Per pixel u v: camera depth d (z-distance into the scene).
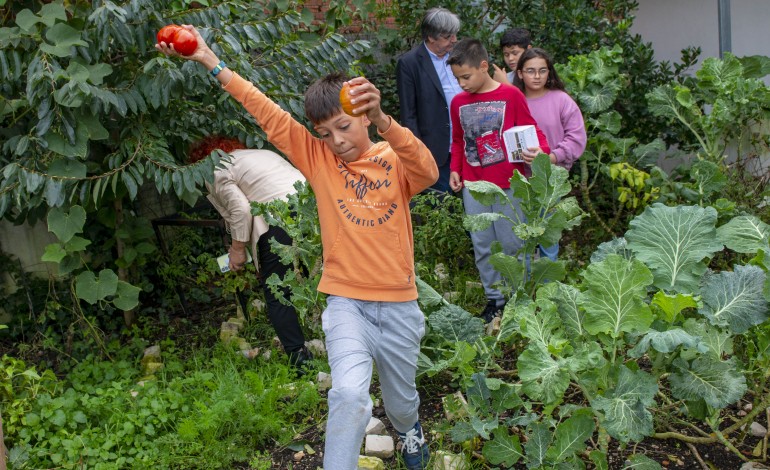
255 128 5.10
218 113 4.75
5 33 4.18
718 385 3.31
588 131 6.68
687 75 7.34
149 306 5.88
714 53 8.02
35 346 5.14
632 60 7.42
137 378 4.81
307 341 4.93
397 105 7.42
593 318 3.38
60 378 4.89
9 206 4.48
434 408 4.20
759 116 6.28
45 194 4.23
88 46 4.28
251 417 3.92
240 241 4.61
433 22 6.20
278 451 3.90
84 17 4.39
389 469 3.70
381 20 7.44
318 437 3.99
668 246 3.70
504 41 6.24
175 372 4.79
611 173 6.19
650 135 7.53
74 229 4.42
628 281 3.32
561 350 3.31
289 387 4.38
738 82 6.20
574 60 6.71
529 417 3.45
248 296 5.79
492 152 5.03
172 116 4.77
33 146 4.31
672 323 3.38
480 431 3.38
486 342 4.11
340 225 3.16
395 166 3.16
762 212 6.14
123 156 4.68
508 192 5.05
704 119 6.39
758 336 3.68
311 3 7.41
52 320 5.41
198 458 3.79
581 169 6.59
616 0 7.84
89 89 4.05
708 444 3.76
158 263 5.88
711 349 3.45
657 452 3.72
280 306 4.62
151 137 4.66
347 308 3.17
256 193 4.62
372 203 3.14
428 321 4.16
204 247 6.22
